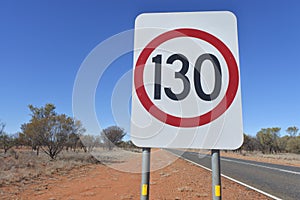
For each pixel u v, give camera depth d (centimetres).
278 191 716
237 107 137
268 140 4931
